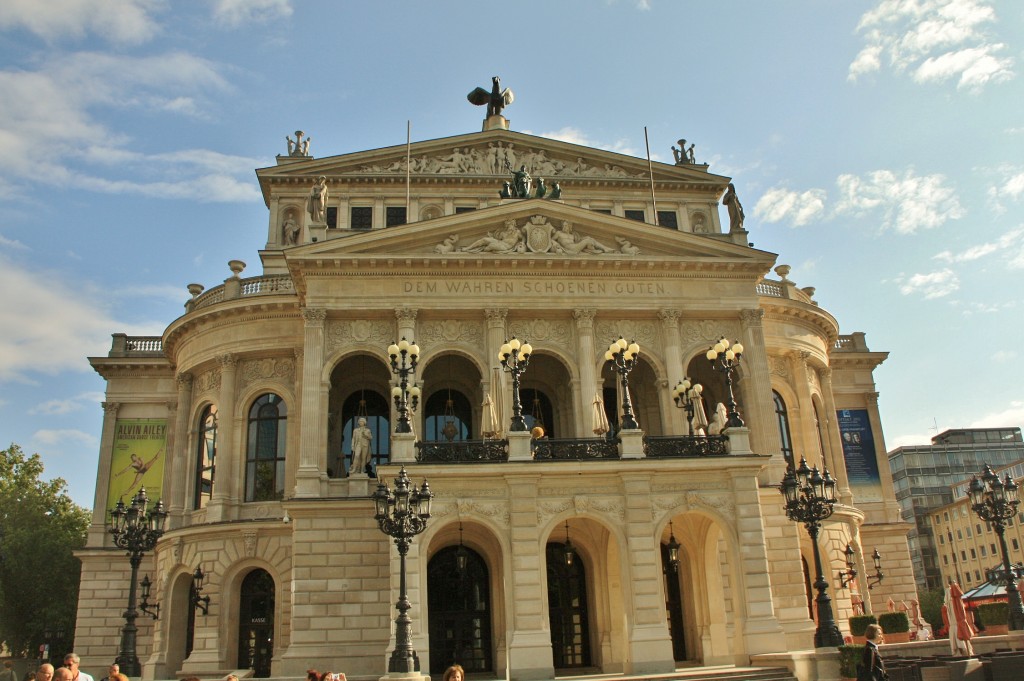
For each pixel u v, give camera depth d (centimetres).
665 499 3619
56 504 7900
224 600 4428
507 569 3419
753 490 3659
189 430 5006
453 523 3788
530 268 4519
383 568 3981
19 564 7100
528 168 5772
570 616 4200
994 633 3662
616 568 3862
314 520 4028
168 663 4497
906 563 5762
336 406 4753
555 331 4528
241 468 4709
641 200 5806
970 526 11994
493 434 3962
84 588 5191
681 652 4156
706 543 4009
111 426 5584
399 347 3634
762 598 3522
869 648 2234
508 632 3341
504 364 3756
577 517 3553
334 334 4409
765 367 4603
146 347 5866
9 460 7838
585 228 4666
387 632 3888
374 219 5541
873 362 6278
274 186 5600
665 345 4556
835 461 5325
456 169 5719
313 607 3909
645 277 4625
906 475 13550
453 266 4462
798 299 5391
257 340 4828
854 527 5084
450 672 1788
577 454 3653
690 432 4025
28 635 7288
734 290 4706
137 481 5478
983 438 14175
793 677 3119
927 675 2505
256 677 4366
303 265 4381
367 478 4197
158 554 4869
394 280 4447
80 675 1734
